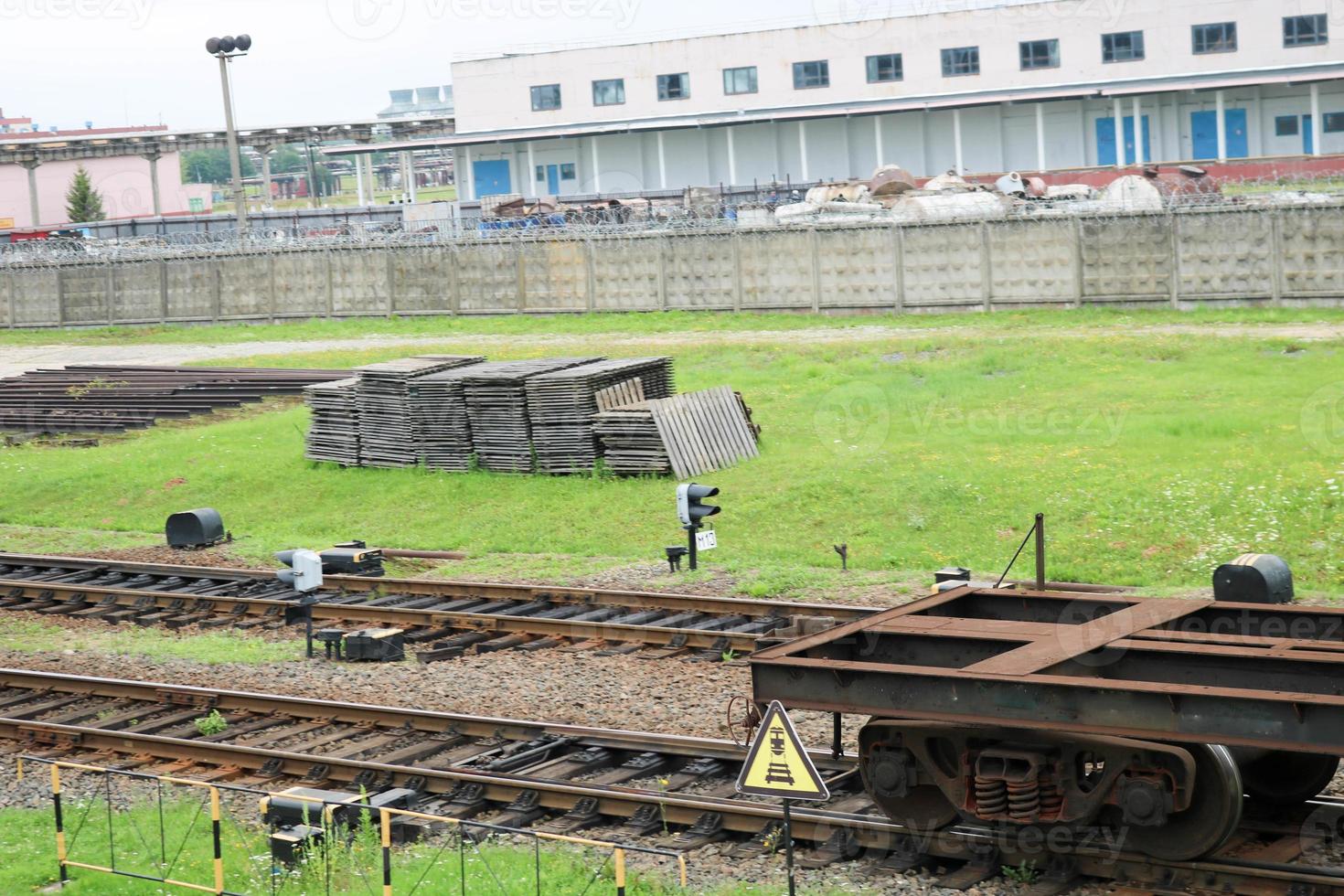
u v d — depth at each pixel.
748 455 26.23
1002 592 12.05
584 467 25.95
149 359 45.50
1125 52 66.25
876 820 10.84
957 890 9.95
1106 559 19.48
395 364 28.95
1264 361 29.56
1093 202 45.62
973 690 9.68
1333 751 8.48
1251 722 8.74
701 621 18.12
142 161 103.62
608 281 46.09
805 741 13.27
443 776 12.61
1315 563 18.38
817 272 42.66
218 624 20.06
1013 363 31.80
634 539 22.73
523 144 77.69
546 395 26.16
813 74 71.25
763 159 73.38
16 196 96.38
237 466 29.44
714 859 10.86
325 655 17.92
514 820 11.94
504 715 14.93
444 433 27.22
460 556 22.80
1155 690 9.00
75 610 21.38
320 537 24.88
